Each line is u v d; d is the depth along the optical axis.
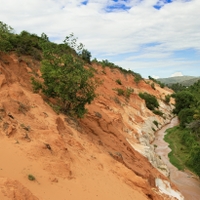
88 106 27.67
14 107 14.32
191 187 26.27
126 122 38.56
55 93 21.38
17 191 8.05
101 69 66.25
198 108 53.38
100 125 25.94
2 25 24.42
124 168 17.55
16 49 28.84
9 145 11.38
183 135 42.66
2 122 12.24
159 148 40.12
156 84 98.81
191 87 107.44
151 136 44.88
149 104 64.94
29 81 22.25
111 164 17.28
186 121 50.34
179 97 69.62
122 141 26.67
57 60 21.41
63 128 17.08
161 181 23.12
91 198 11.38
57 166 11.83
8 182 8.20
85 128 22.66
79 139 17.66
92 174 13.93
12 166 10.23
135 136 35.66
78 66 21.44
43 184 10.28
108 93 46.56
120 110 41.19
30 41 32.69
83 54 59.97
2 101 13.94
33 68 27.62
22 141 12.16
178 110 69.44
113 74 70.44
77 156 14.68
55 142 13.56
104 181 14.03
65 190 10.79
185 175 29.42
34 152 11.77
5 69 18.44
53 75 20.09
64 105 21.30
